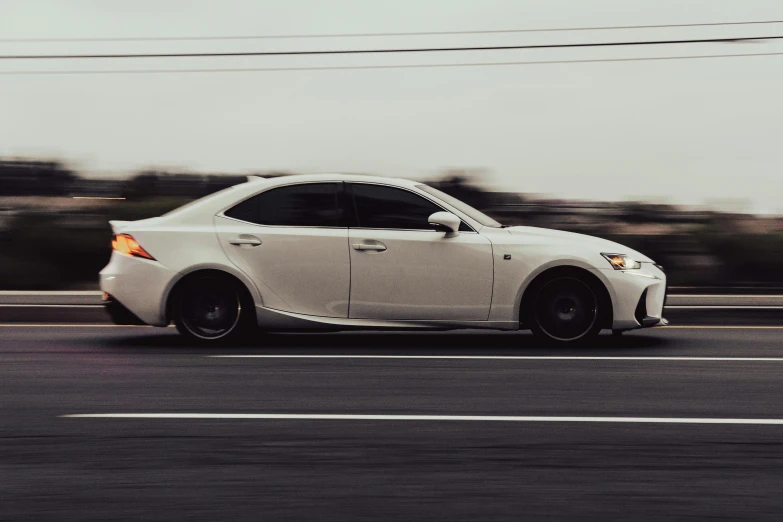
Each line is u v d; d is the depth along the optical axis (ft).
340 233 28.07
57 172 56.18
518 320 27.96
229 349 27.89
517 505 13.51
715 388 21.94
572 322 28.12
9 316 35.76
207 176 55.57
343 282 27.91
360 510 13.28
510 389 21.80
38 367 24.75
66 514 13.14
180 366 24.90
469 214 28.66
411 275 27.84
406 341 29.78
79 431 17.74
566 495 13.94
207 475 14.92
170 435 17.43
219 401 20.47
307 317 28.02
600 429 17.90
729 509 13.34
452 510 13.30
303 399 20.68
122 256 28.40
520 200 51.60
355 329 28.17
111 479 14.73
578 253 27.81
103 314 35.53
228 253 28.09
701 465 15.48
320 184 28.55
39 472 15.07
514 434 17.53
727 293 47.93
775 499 13.76
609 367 24.72
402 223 28.27
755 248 49.75
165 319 28.30
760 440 17.08
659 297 28.50
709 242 50.11
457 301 27.86
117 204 55.88
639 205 51.85
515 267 27.78
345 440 17.08
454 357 26.40
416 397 20.90
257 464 15.53
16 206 55.47
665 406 19.97
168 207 54.85
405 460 15.78
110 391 21.57
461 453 16.20
